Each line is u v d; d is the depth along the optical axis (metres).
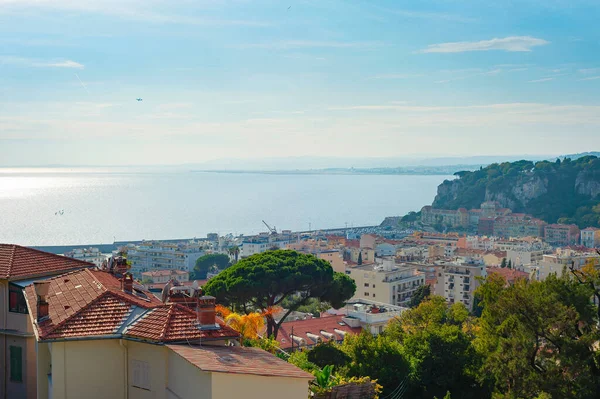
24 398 29.36
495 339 45.00
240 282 58.06
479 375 43.84
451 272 173.12
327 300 64.44
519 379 39.44
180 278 199.25
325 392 26.94
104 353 22.67
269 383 19.19
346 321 88.94
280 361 21.14
